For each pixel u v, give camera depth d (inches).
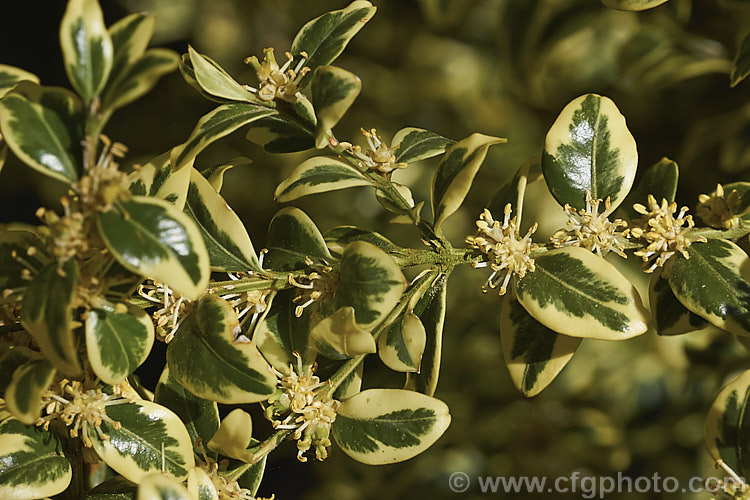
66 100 15.6
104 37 15.5
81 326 15.8
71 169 15.5
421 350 16.3
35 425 16.4
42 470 16.4
